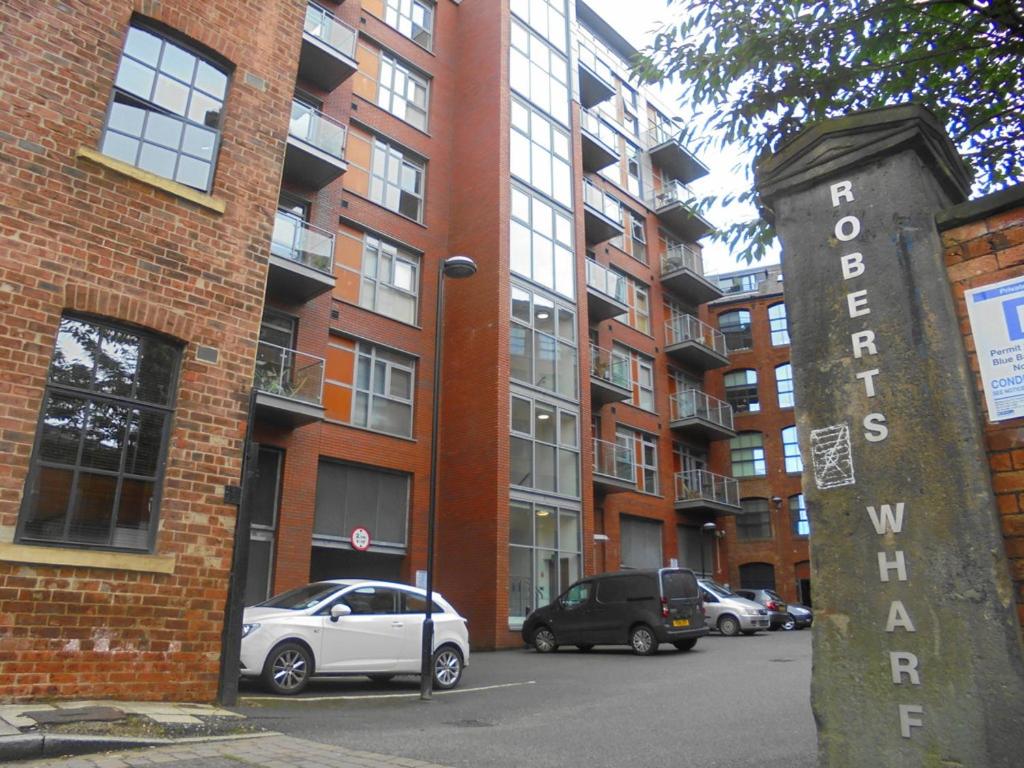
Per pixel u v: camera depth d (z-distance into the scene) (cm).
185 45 974
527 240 2219
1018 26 583
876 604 323
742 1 738
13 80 805
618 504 2633
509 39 2402
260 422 1697
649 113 3494
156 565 805
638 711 867
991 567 297
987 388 315
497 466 1911
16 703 699
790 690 990
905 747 304
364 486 1903
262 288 964
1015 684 285
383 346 2012
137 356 854
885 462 332
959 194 385
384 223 2109
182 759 585
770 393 3809
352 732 734
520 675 1269
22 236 781
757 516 3684
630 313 2967
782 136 711
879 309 347
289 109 1055
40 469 764
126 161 886
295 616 1001
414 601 1130
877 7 641
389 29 2302
